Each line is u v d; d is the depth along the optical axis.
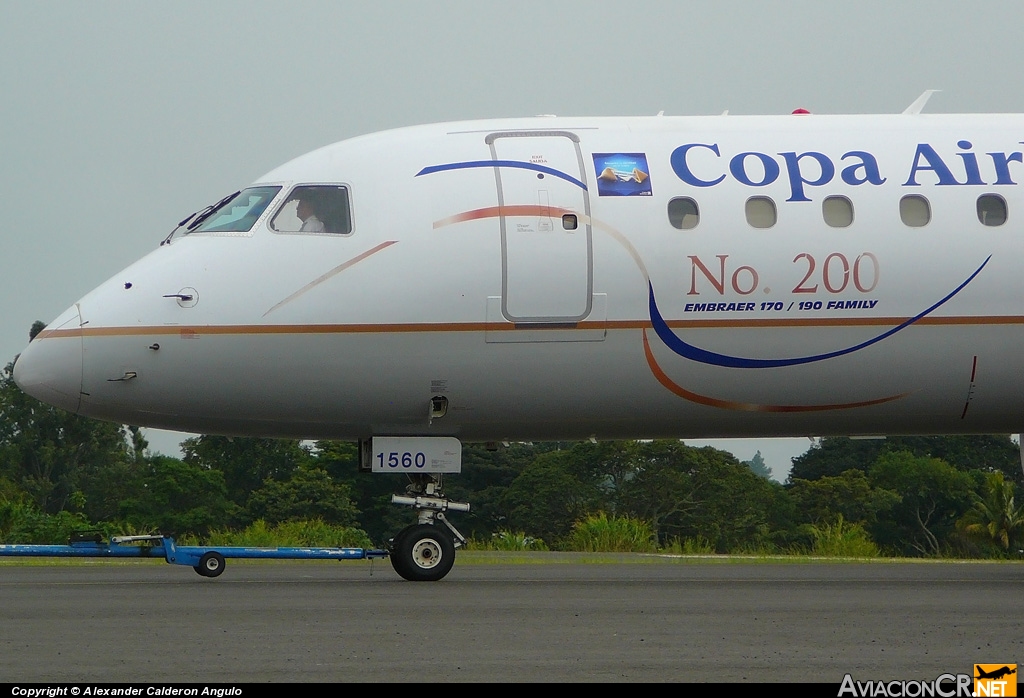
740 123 57.06
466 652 29.59
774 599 43.88
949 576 58.91
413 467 54.81
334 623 35.28
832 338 54.06
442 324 52.22
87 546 52.59
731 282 53.31
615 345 53.16
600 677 26.27
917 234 54.47
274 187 53.88
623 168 54.28
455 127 55.78
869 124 57.50
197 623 35.22
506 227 52.72
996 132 57.47
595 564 70.25
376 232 52.53
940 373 55.12
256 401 52.81
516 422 54.91
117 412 53.06
